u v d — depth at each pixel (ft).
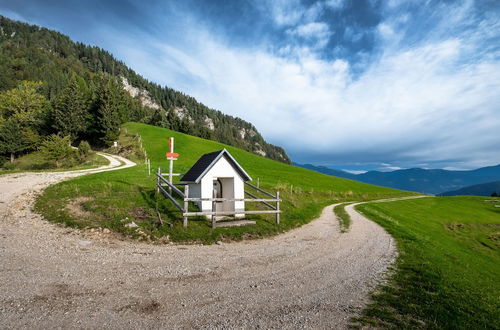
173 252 33.71
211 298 21.61
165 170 118.21
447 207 164.14
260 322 18.30
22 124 218.38
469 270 40.57
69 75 530.68
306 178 186.19
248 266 30.40
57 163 142.82
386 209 119.55
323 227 60.54
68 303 19.33
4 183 71.97
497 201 213.25
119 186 65.21
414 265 33.86
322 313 20.10
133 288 22.54
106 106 248.11
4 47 595.06
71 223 41.09
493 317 21.98
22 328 15.96
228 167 56.65
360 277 28.73
